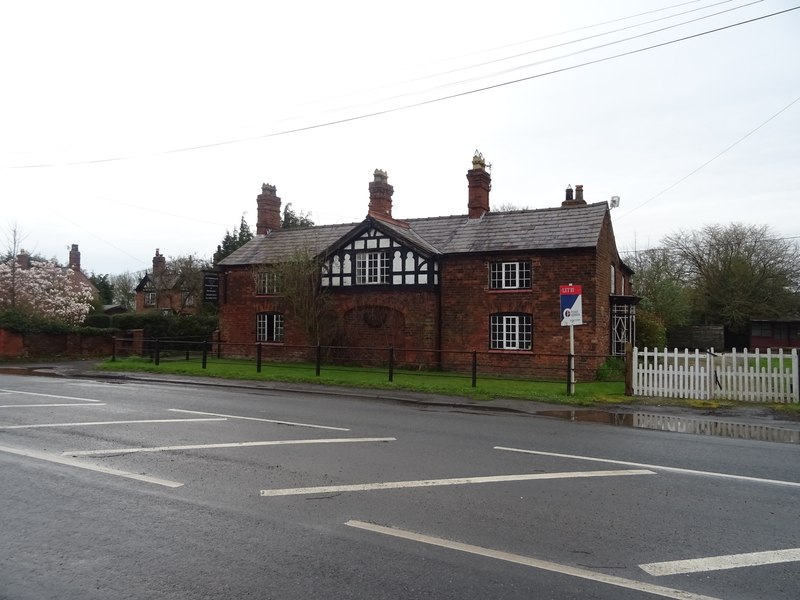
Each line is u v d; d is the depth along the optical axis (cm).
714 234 4594
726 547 460
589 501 572
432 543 457
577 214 2073
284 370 1881
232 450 765
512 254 2017
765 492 616
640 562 429
